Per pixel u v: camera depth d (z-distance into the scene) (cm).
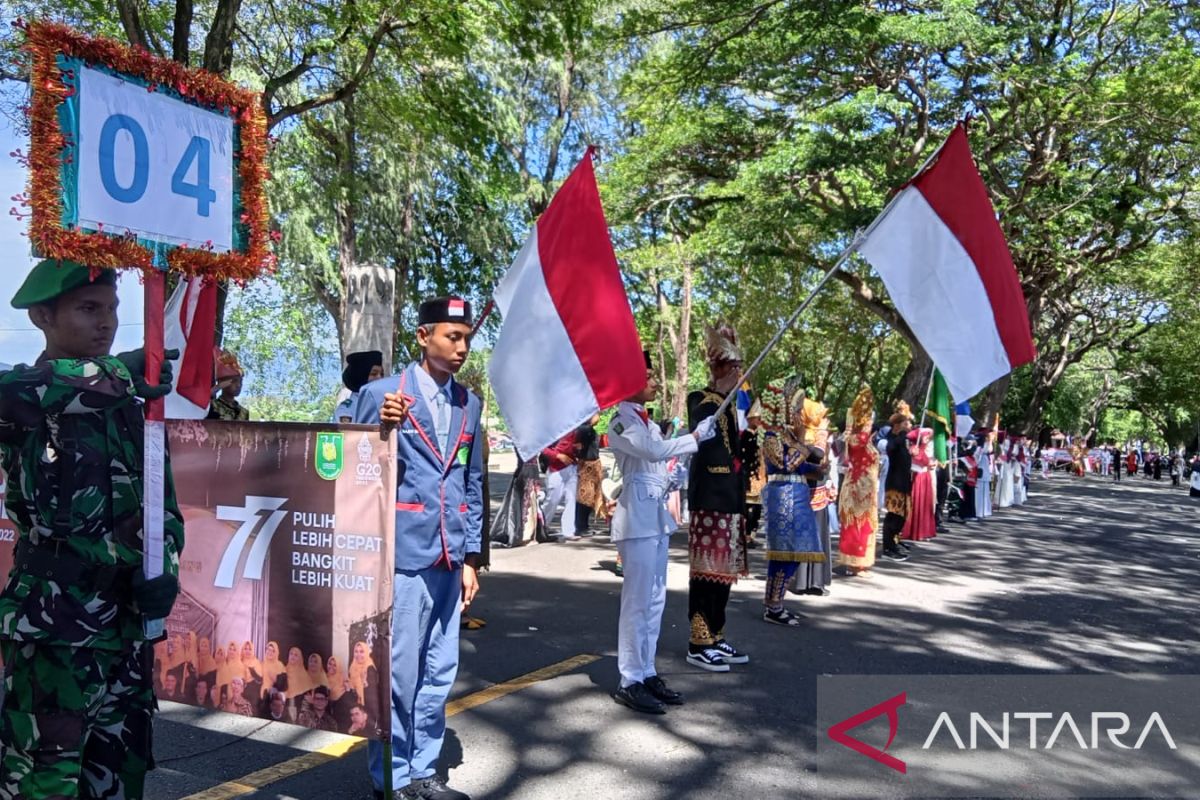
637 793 406
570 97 2592
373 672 357
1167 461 6300
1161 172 2186
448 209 2388
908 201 533
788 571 732
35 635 268
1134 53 1867
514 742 464
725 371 586
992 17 1816
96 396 279
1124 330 3953
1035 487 3356
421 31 1069
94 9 959
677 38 1962
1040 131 1908
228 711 386
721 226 1992
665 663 615
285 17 1151
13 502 275
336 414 653
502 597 816
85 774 291
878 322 3138
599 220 460
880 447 1382
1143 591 952
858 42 1655
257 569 377
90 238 276
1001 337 527
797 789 416
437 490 378
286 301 1967
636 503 514
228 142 325
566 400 450
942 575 1014
